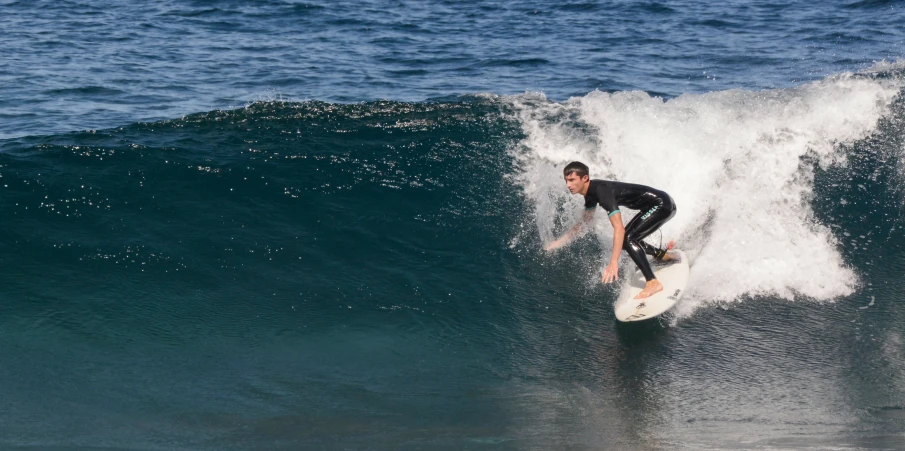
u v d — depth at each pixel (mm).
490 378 21875
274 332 23812
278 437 18594
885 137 37000
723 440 18297
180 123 36844
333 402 20391
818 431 18750
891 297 26547
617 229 23500
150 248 27281
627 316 24688
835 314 25594
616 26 72688
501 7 81688
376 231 29469
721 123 36812
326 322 24422
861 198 32719
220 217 29391
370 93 48688
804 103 39000
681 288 25344
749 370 22375
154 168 31703
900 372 22156
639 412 20078
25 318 23547
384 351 23094
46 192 29328
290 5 79062
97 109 43688
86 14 72250
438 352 23172
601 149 35406
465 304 25750
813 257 28750
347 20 73312
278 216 29797
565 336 24266
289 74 53156
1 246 26562
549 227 30375
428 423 19406
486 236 29688
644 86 51938
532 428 19172
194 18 72438
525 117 38406
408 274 27172
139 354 22344
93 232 27781
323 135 36250
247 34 66688
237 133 36000
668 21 74875
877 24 71875
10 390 20234
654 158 34500
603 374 22203
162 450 17906
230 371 21766
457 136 36562
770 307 25984
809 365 22609
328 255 27906
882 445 17734
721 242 29391
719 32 70188
